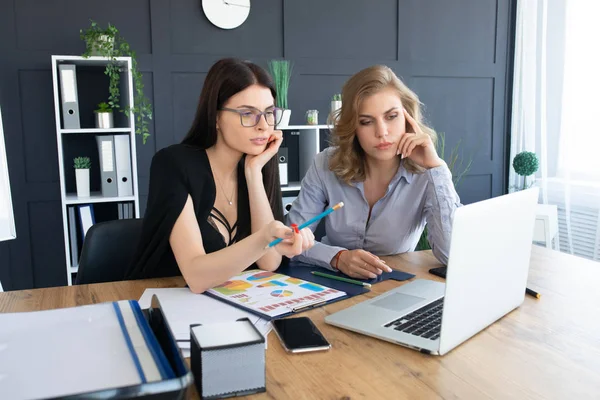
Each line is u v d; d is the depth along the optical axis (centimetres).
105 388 51
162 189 137
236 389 74
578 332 97
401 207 171
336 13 363
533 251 160
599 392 75
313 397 74
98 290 124
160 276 145
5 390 53
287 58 354
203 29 335
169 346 64
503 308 103
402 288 121
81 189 291
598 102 334
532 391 75
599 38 331
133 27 322
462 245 85
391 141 156
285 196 360
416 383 77
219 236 146
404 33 380
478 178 417
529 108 386
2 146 243
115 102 301
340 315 103
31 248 315
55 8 306
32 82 306
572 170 352
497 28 404
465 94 404
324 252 145
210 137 146
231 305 110
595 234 341
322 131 367
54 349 63
